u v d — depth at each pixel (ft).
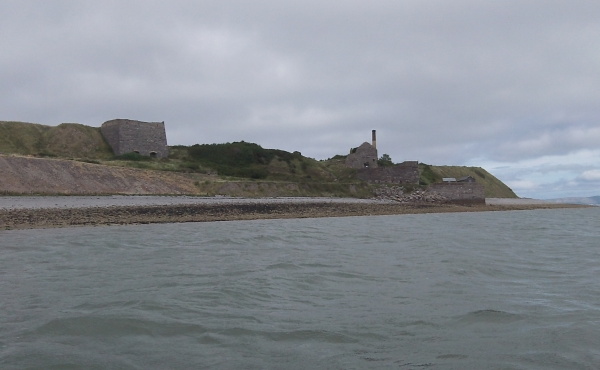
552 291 47.24
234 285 47.01
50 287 45.91
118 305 39.01
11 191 182.50
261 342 30.86
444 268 59.36
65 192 197.06
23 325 33.81
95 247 74.28
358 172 352.90
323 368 26.73
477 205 285.43
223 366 26.81
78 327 33.27
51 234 93.35
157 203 176.55
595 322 35.83
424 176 417.90
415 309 39.50
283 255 69.15
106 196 201.46
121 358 27.81
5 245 76.02
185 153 350.02
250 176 312.71
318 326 34.42
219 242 82.84
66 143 317.63
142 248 74.23
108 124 329.72
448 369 26.63
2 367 26.16
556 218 187.52
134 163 277.64
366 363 27.50
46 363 26.84
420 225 137.28
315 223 138.72
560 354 29.04
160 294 42.96
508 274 56.85
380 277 53.11
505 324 35.37
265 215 159.43
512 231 120.98
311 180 328.70
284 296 43.47
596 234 114.93
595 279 54.03
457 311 38.88
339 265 60.80
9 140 305.53
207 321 35.04
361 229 119.65
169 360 27.63
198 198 214.90
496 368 26.78
